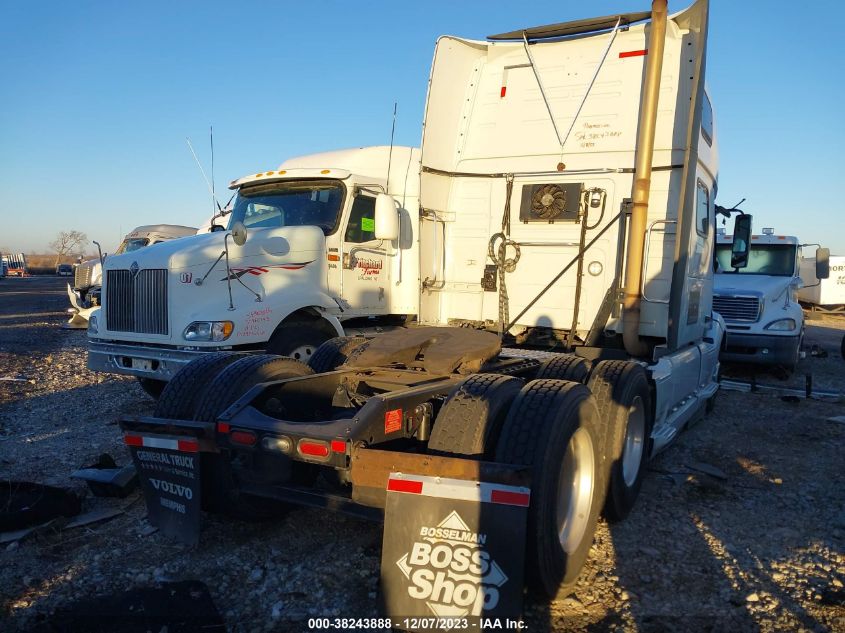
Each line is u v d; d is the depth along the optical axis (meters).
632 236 5.74
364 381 4.47
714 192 7.11
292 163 8.50
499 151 6.68
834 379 11.50
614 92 6.18
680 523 4.56
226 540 4.04
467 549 2.90
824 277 12.29
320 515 4.42
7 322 20.98
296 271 7.00
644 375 4.80
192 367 4.29
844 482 5.54
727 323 11.23
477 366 4.54
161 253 6.47
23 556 3.79
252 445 3.44
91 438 6.27
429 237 6.69
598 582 3.64
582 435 3.61
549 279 6.46
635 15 5.89
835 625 3.24
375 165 8.13
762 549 4.14
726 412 8.36
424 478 2.98
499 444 3.26
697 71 5.30
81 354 13.16
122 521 4.31
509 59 6.70
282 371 4.28
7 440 6.20
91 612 3.19
